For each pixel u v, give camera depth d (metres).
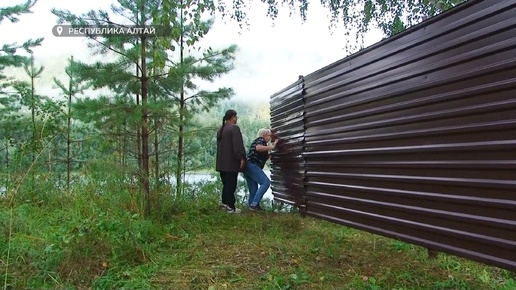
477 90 2.47
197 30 5.02
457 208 2.66
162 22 4.54
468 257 2.60
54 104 6.92
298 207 5.61
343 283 3.11
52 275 2.96
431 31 2.88
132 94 5.65
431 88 2.89
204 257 3.67
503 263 2.33
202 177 6.76
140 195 5.07
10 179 5.85
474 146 2.49
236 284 3.00
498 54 2.34
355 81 3.97
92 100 5.13
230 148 6.17
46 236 3.69
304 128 5.34
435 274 3.45
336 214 4.43
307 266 3.48
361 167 3.85
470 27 2.54
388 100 3.41
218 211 5.99
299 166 5.54
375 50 3.60
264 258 3.66
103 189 5.14
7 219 3.94
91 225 3.62
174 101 6.53
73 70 5.52
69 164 6.68
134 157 5.51
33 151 6.24
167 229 4.55
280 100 6.52
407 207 3.16
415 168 3.06
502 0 2.29
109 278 2.98
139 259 3.47
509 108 2.25
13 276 2.88
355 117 3.96
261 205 7.08
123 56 5.45
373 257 3.87
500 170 2.32
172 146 6.25
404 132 3.19
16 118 7.60
